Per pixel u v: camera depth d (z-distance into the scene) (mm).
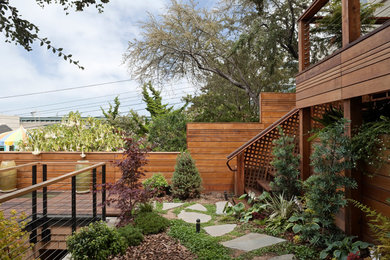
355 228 2984
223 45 9602
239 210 4266
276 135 5594
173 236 3547
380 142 2586
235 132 6453
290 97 6523
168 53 9719
